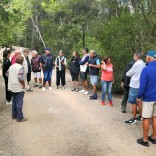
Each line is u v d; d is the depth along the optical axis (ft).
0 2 43.45
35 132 24.72
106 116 29.76
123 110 31.30
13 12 61.41
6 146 21.83
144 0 41.04
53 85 48.49
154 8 39.58
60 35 97.14
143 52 37.91
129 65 29.96
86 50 40.60
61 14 112.57
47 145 21.98
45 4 119.75
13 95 28.14
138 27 40.37
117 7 97.60
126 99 31.17
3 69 33.01
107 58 33.78
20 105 27.45
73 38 91.66
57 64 44.47
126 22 43.70
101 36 48.55
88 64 37.55
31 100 36.52
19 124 26.86
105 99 38.22
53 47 98.68
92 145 22.00
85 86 41.19
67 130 25.22
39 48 152.76
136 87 26.32
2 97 38.34
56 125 26.58
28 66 41.42
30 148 21.45
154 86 21.38
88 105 34.42
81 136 23.80
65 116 29.55
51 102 35.55
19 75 26.86
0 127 26.05
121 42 42.57
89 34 72.38
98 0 114.21
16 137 23.63
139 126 26.58
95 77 37.35
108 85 34.12
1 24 54.60
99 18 111.45
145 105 21.61
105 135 24.09
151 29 39.09
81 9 111.96
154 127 22.27
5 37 60.80
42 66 42.70
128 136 23.93
